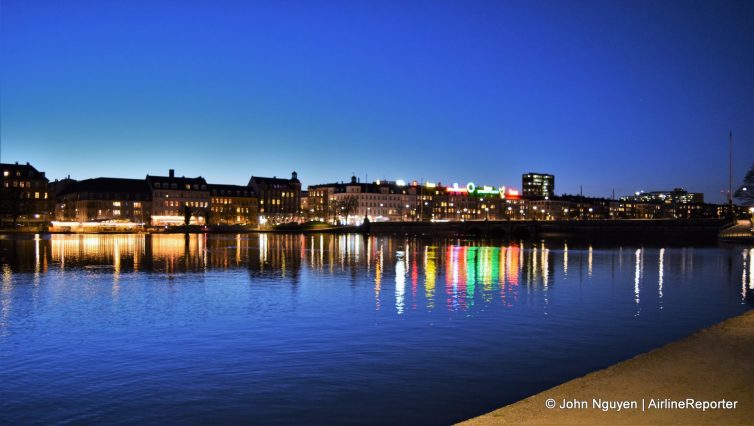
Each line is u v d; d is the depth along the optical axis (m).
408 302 45.22
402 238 194.25
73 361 27.59
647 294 50.38
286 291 51.59
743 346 22.56
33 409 21.38
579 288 54.44
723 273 69.31
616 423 14.40
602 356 28.39
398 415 20.64
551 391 17.22
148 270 70.62
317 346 30.36
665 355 21.28
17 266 75.25
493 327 35.28
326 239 177.25
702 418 14.66
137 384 24.14
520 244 154.25
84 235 196.12
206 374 25.45
